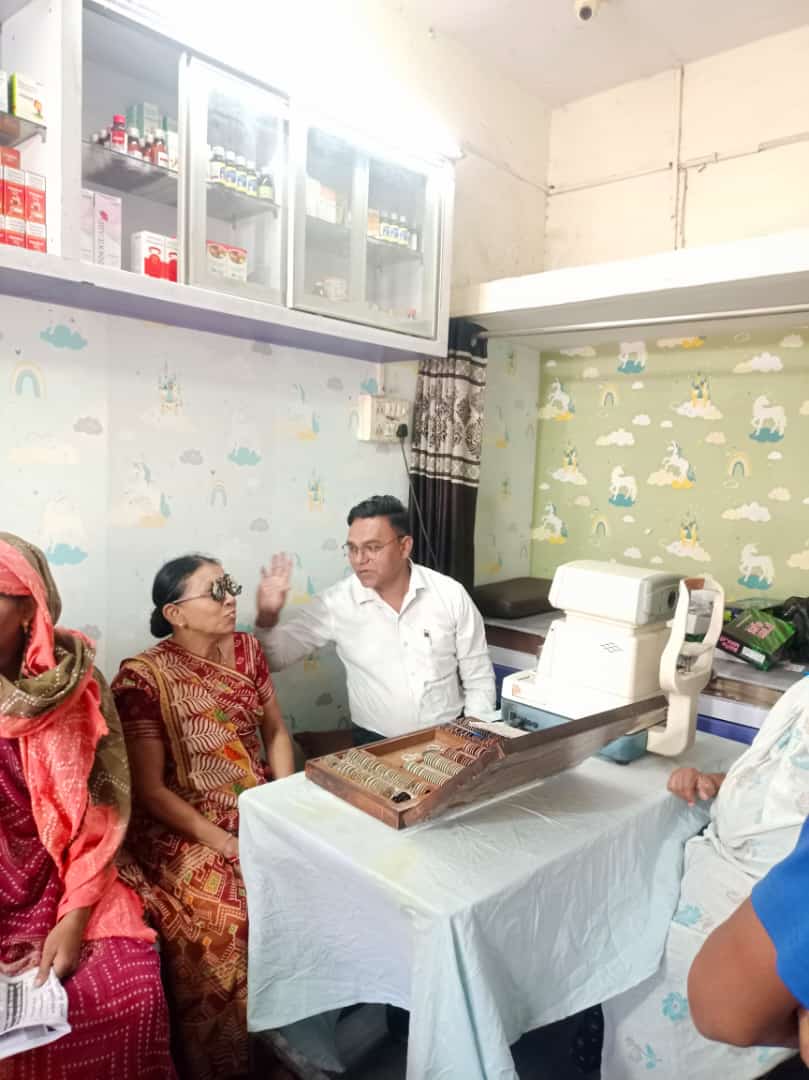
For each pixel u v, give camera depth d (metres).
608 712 1.44
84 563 1.98
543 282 2.48
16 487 1.84
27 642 1.51
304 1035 1.70
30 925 1.43
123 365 2.01
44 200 1.58
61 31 1.51
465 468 2.80
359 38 2.45
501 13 2.62
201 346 2.18
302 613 2.36
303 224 2.04
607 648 1.61
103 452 1.99
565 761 1.41
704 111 2.88
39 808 1.47
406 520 2.22
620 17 2.62
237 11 2.11
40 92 1.56
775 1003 0.57
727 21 2.62
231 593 1.88
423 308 2.51
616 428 3.19
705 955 0.64
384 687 2.25
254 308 1.96
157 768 1.75
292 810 1.32
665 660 1.57
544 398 3.40
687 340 2.97
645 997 1.41
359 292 2.28
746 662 2.41
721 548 2.93
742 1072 1.31
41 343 1.84
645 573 1.63
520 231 3.21
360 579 2.20
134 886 1.61
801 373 2.71
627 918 1.36
